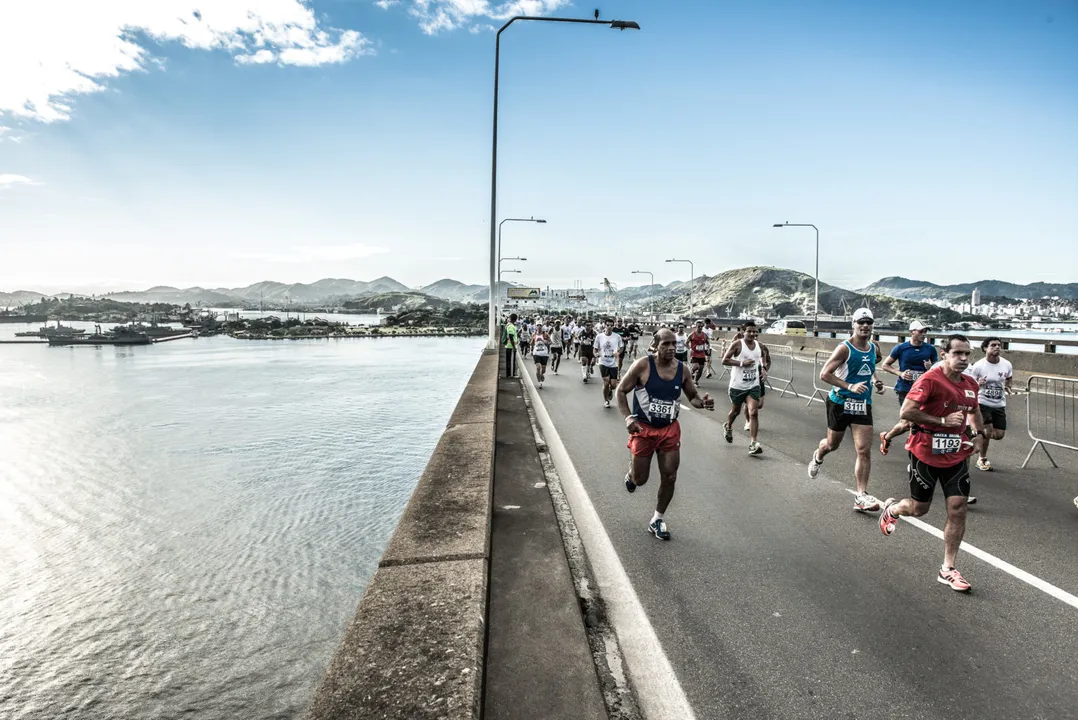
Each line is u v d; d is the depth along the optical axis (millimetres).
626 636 3434
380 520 24219
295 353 169000
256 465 36188
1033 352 16750
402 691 2117
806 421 11578
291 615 13656
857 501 5805
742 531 5219
